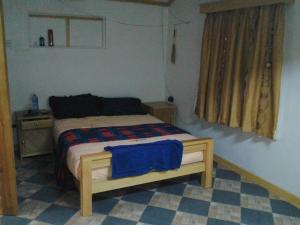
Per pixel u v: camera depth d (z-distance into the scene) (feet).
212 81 12.02
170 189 10.52
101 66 15.17
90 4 14.34
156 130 11.96
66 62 14.38
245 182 11.16
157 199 9.80
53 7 13.69
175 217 8.77
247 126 10.48
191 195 10.11
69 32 14.38
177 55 15.53
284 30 9.36
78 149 9.42
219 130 12.82
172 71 16.11
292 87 9.33
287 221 8.69
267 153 10.50
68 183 10.25
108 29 14.96
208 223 8.50
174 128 12.41
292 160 9.59
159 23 16.08
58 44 14.25
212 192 10.34
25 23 13.25
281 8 9.19
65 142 10.36
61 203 9.35
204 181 10.63
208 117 12.34
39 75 13.96
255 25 10.17
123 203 9.49
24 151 12.86
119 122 13.17
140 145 9.30
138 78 16.22
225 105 11.42
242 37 10.60
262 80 9.97
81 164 8.30
